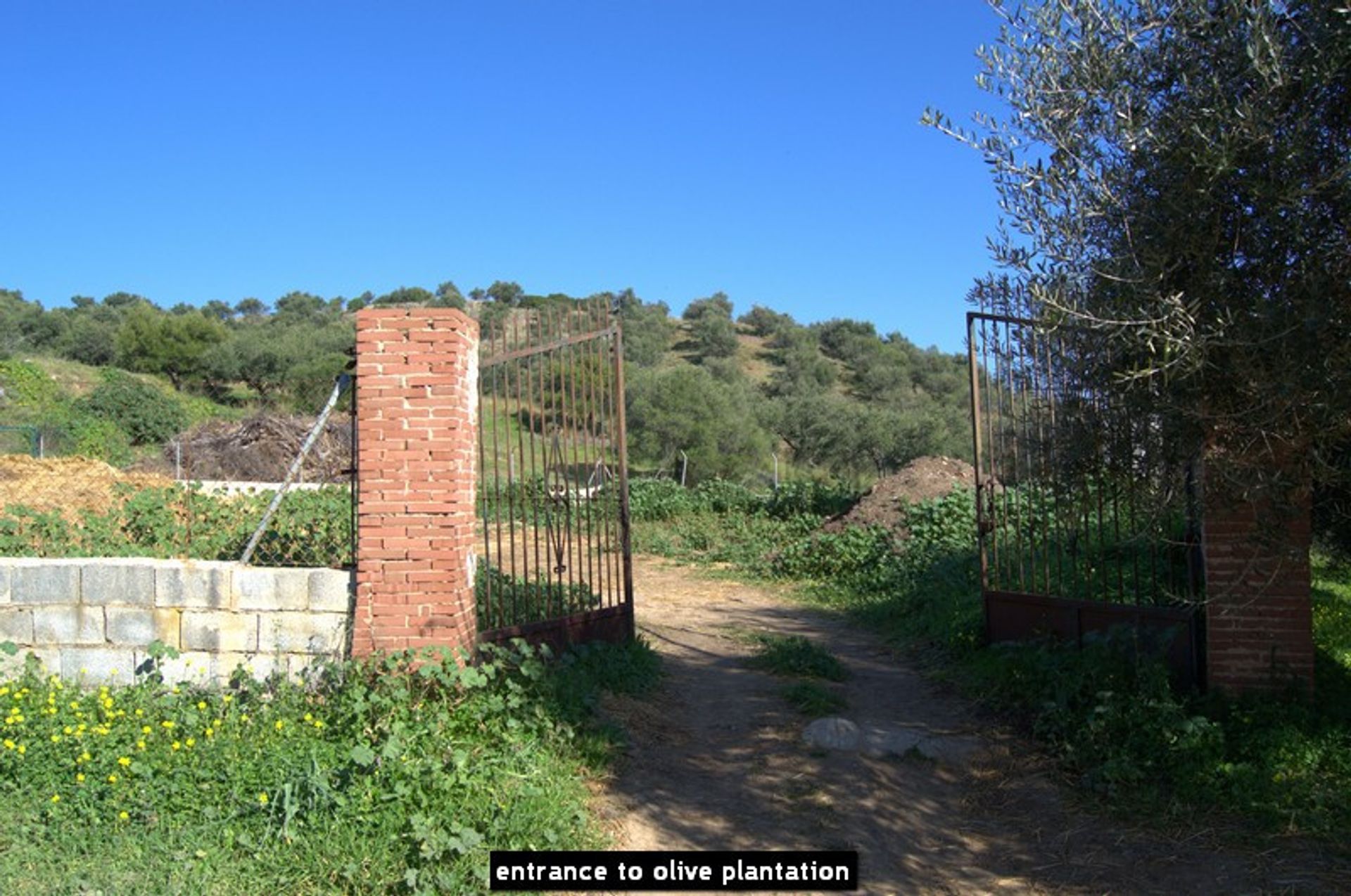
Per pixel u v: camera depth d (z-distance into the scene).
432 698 5.68
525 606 7.09
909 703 7.47
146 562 6.11
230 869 4.23
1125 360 4.84
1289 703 5.92
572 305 7.73
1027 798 5.57
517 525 15.39
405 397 5.85
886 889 4.61
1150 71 4.57
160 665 6.02
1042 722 6.38
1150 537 5.78
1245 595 6.02
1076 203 4.56
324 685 5.80
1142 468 5.46
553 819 4.71
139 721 5.43
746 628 10.65
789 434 37.00
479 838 4.43
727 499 20.23
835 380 53.41
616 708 6.60
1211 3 4.40
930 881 4.70
